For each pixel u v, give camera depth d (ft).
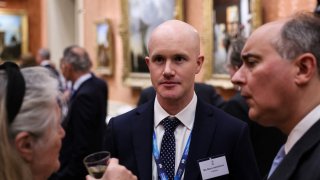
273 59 3.99
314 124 3.95
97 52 24.88
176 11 16.78
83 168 11.39
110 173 4.95
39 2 36.52
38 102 4.00
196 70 6.02
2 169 3.75
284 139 8.48
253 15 12.78
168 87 5.80
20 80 3.92
